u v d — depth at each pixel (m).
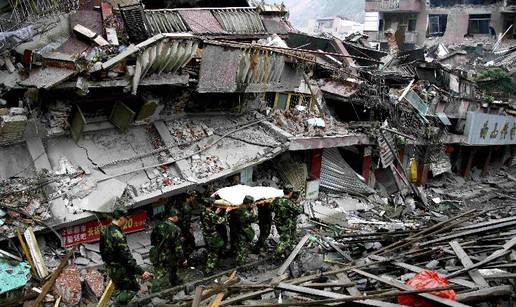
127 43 14.53
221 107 16.11
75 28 13.16
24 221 10.91
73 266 10.85
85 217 11.52
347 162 20.30
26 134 12.03
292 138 16.06
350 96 19.27
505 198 23.44
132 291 9.44
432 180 24.72
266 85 15.70
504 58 34.28
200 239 13.41
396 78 22.67
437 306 7.82
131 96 13.74
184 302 9.39
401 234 12.82
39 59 11.96
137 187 12.77
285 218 12.09
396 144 20.36
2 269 9.49
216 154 14.71
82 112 13.18
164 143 14.20
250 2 20.06
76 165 12.40
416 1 42.31
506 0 37.91
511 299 7.88
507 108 26.98
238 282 9.64
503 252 9.53
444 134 22.81
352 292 8.73
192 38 12.95
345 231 14.91
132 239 12.88
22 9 13.52
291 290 8.97
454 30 41.06
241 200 11.48
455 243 10.36
